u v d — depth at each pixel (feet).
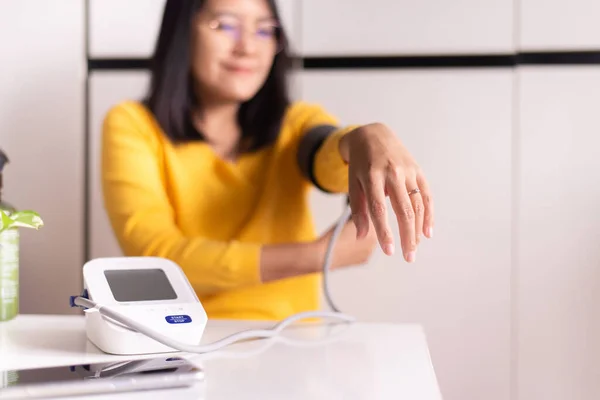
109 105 4.01
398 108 3.82
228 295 3.33
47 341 1.98
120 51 4.00
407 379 1.54
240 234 3.43
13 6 4.03
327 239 2.82
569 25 3.69
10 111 4.06
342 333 2.12
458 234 3.80
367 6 3.82
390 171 2.13
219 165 3.46
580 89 3.70
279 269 2.79
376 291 3.86
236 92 3.39
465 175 3.79
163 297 1.96
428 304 3.83
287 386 1.47
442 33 3.78
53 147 4.05
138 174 3.23
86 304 1.86
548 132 3.73
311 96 3.87
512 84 3.74
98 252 4.06
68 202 4.06
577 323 3.73
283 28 3.54
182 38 3.41
